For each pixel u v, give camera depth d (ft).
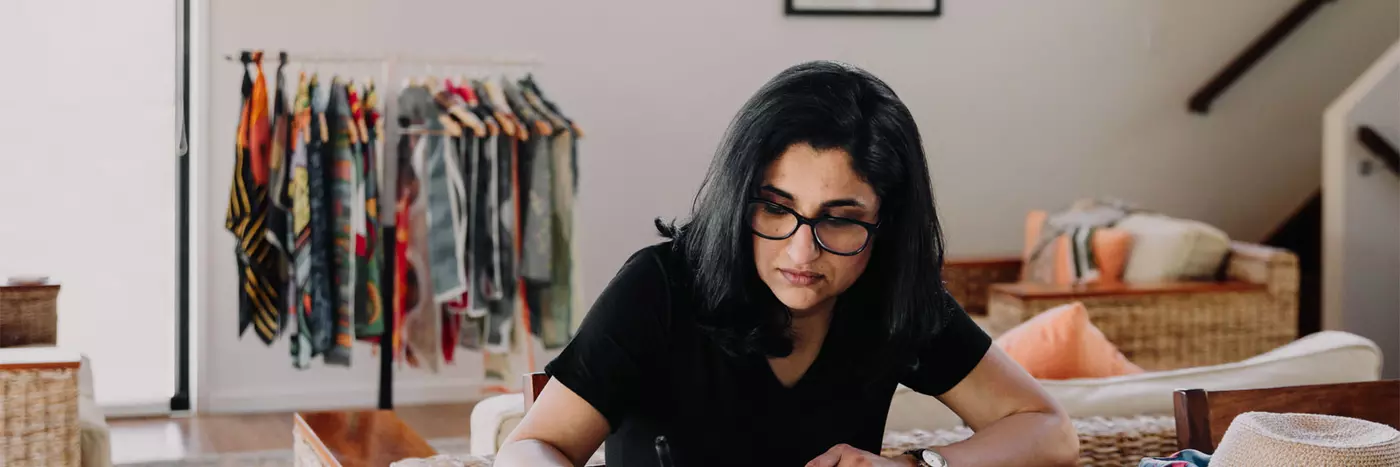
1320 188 18.25
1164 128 18.44
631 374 4.01
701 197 4.04
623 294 4.03
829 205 3.71
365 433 7.89
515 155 12.49
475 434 6.79
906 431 6.63
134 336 15.28
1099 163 18.28
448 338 13.02
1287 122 18.76
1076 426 6.52
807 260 3.71
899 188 3.88
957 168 17.72
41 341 10.65
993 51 17.70
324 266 12.05
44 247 14.94
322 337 12.09
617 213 16.37
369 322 12.25
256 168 12.09
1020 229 18.03
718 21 16.53
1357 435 4.28
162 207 15.26
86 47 14.87
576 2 15.97
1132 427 6.53
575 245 12.89
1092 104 18.17
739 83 16.69
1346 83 18.74
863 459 4.03
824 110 3.69
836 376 4.17
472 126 12.10
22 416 9.36
